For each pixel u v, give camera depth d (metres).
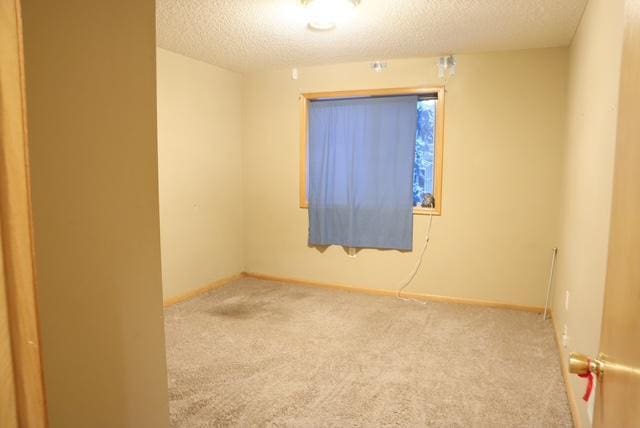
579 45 2.88
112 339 1.05
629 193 0.78
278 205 4.73
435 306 3.96
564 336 2.67
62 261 0.91
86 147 0.95
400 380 2.55
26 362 0.52
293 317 3.63
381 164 4.19
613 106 1.66
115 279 1.04
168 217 3.88
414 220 4.16
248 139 4.81
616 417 0.78
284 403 2.29
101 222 1.00
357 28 3.14
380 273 4.33
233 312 3.76
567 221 3.02
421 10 2.78
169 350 2.96
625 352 0.74
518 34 3.27
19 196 0.50
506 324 3.49
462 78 3.89
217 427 2.08
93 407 1.00
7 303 0.50
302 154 4.55
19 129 0.50
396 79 4.09
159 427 1.22
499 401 2.32
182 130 3.98
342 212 4.37
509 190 3.83
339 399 2.33
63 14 0.89
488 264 3.95
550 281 3.75
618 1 1.63
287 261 4.75
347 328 3.38
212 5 2.69
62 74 0.89
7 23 0.49
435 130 4.07
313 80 4.42
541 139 3.70
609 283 0.92
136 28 1.08
